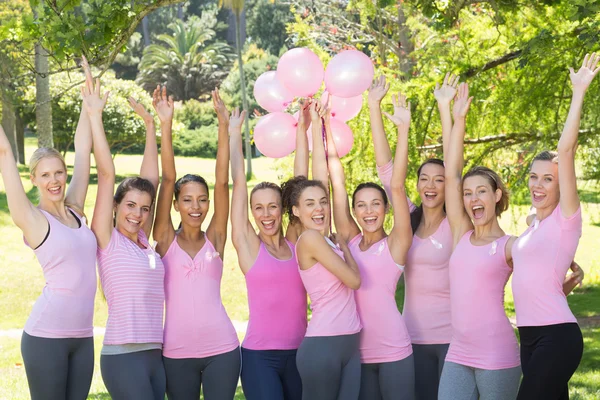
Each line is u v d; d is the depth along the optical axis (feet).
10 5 64.90
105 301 15.28
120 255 14.85
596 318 40.01
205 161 127.24
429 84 31.65
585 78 13.88
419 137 32.12
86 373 14.56
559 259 13.80
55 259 14.19
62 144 90.38
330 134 18.34
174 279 15.51
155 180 16.26
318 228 15.37
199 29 168.25
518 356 14.64
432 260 15.97
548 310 13.74
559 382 13.50
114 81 94.17
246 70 151.12
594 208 70.03
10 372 30.22
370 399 15.64
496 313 14.60
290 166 41.75
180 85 159.94
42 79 58.49
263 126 18.57
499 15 26.68
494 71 32.24
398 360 15.40
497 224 15.23
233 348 15.52
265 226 15.85
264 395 15.25
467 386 14.65
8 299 49.06
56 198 14.53
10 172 14.05
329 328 14.75
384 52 50.08
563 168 13.82
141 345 14.70
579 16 18.02
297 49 18.02
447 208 15.72
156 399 14.76
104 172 15.15
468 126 33.99
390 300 15.70
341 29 55.31
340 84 17.83
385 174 17.47
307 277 14.99
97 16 19.13
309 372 14.69
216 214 16.38
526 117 32.78
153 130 16.56
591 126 30.63
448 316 15.96
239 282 53.93
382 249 15.72
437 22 26.58
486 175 14.98
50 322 14.07
